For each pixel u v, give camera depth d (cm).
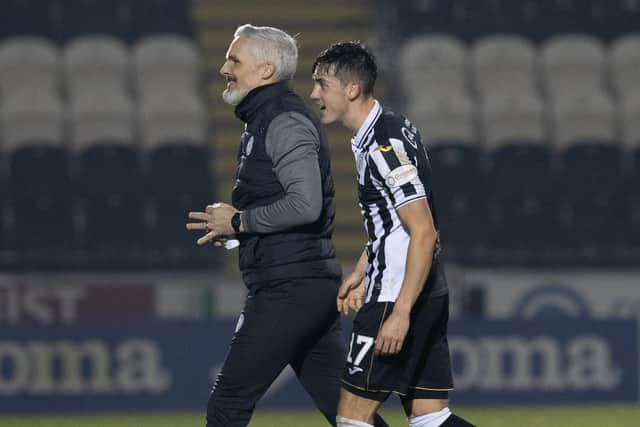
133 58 5734
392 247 1437
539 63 5784
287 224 1480
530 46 5847
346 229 4997
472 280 4269
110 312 4044
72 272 4581
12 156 4966
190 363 3497
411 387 1568
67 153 5050
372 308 1448
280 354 1534
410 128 1478
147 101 5484
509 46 5788
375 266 1455
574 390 3653
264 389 1551
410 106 5488
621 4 6078
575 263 4738
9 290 3922
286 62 1540
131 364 3469
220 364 3509
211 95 5600
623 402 3672
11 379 3416
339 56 1470
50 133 5238
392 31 5888
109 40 5778
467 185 5003
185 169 5028
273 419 3228
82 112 5334
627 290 4356
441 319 1527
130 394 3459
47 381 3428
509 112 5416
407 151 1432
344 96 1469
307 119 1512
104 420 3259
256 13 5950
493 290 4269
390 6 5991
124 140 5244
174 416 3359
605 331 3678
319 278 1540
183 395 3488
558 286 4306
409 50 5800
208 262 4616
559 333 3656
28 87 5444
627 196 5072
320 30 5875
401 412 3378
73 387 3438
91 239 4734
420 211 1395
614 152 5194
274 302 1527
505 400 3619
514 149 5119
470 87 5628
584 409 3522
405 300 1388
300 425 3081
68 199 4856
